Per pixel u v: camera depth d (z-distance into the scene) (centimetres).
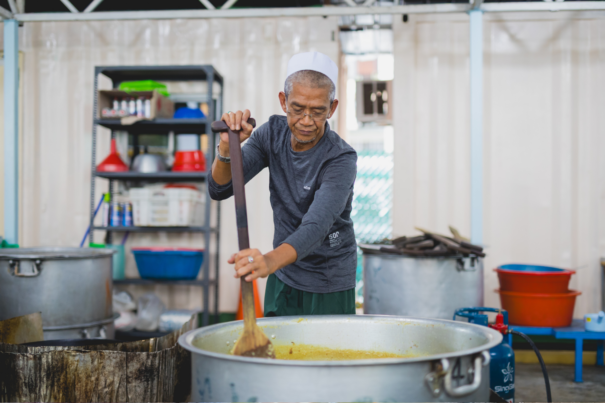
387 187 504
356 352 133
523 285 328
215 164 148
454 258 276
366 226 502
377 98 448
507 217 387
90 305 265
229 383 93
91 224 396
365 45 456
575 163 383
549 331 322
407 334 131
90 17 360
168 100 407
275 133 157
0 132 444
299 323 133
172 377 149
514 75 388
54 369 140
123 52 417
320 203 131
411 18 390
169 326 379
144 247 385
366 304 296
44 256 253
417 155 392
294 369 88
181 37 414
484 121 389
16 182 362
